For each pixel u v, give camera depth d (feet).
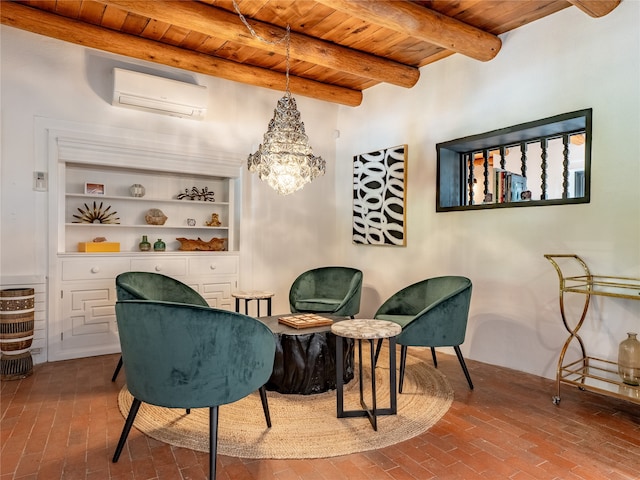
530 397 8.91
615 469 6.08
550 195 16.66
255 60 13.44
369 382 9.89
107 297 12.26
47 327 11.44
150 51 11.98
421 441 6.93
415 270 13.85
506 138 11.53
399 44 12.03
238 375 6.01
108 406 8.34
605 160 9.14
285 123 10.03
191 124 13.84
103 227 13.30
